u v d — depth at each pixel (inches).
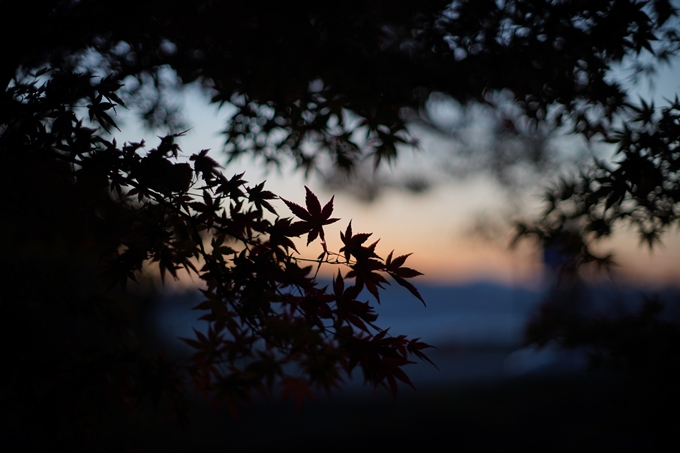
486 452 355.3
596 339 150.6
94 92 66.6
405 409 467.5
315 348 82.6
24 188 84.2
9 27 69.6
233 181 65.6
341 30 104.2
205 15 100.1
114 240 76.0
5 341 76.2
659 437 120.3
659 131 77.9
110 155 63.9
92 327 244.2
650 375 128.5
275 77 109.0
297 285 65.4
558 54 97.0
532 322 173.6
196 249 75.0
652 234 102.9
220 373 92.7
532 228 118.3
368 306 64.7
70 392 76.8
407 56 110.5
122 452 85.4
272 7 99.9
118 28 95.7
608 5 88.2
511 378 647.8
